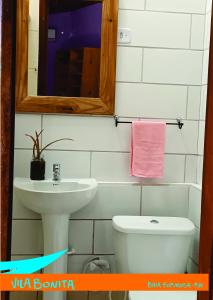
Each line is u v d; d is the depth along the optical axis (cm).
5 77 66
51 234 173
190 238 170
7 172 69
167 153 195
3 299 78
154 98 192
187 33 190
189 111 194
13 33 67
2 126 67
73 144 190
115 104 190
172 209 196
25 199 163
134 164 186
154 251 168
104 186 191
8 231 70
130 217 183
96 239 192
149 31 188
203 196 78
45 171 188
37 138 183
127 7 186
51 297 169
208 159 76
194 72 192
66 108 186
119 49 188
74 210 170
